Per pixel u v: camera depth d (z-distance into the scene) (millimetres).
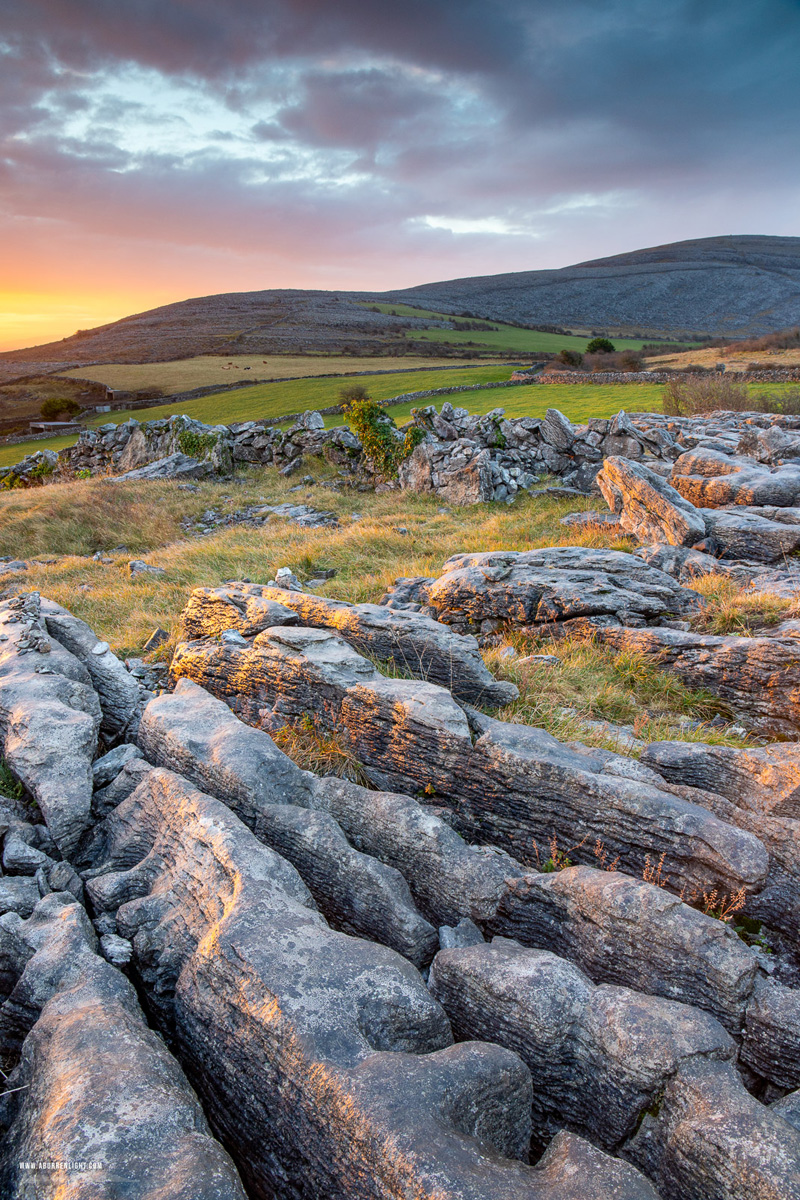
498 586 8352
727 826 3754
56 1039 2656
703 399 24859
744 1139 2287
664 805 3883
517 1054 2842
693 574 9688
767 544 10008
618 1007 2797
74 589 12031
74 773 4652
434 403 43094
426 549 12992
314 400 54625
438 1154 2088
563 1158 2273
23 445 53156
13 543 16812
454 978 3123
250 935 2959
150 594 11148
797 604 7633
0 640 6523
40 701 5207
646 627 7762
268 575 11781
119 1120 2244
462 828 4676
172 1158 2145
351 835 4273
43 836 4379
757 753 4680
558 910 3551
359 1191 2199
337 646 5945
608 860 4051
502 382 48719
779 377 35062
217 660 6309
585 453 17641
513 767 4406
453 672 6238
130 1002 3041
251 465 24594
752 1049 2971
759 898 3779
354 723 5262
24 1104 2506
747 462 13055
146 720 5172
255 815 4191
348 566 12352
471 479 17281
